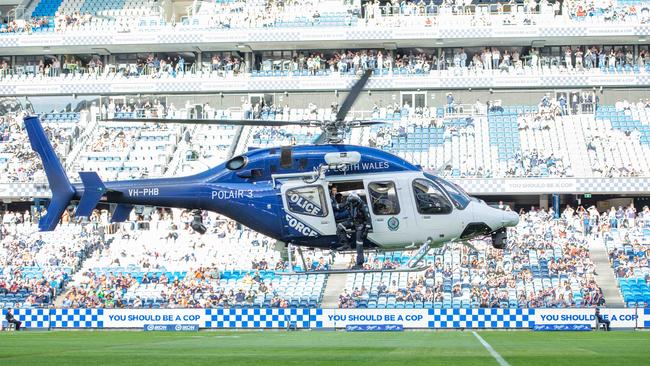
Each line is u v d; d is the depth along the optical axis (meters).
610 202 130.38
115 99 144.38
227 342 55.97
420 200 59.91
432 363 36.16
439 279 104.62
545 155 124.31
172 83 141.88
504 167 122.94
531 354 41.47
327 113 138.38
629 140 126.62
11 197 127.81
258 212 60.09
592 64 137.12
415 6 140.00
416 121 132.88
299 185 59.69
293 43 139.62
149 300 105.50
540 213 118.25
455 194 61.03
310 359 38.56
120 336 73.06
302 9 142.38
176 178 62.53
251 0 145.50
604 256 110.75
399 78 137.75
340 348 47.50
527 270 105.75
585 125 130.38
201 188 61.41
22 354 42.78
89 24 146.00
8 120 140.75
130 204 63.16
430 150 127.81
